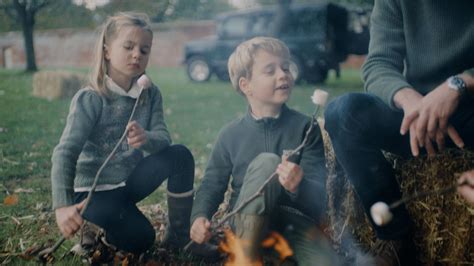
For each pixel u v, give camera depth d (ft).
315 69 46.39
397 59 8.01
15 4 59.06
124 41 8.32
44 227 10.01
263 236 7.58
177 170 8.84
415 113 7.02
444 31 7.63
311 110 28.43
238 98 34.76
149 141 8.31
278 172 7.27
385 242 7.77
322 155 8.30
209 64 49.62
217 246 8.80
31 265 8.29
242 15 49.44
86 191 8.36
